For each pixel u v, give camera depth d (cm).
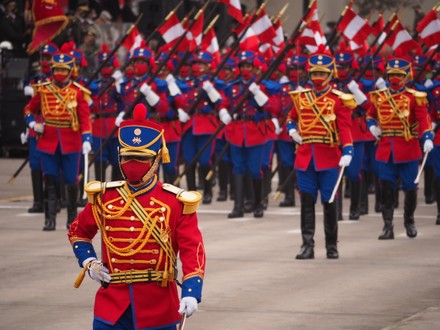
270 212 3659
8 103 5288
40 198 3562
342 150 2598
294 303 2097
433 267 2502
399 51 2966
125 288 1372
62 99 3064
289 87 3859
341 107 2602
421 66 3769
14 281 2327
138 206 1373
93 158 3625
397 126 2964
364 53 3772
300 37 3594
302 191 2633
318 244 2886
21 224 3266
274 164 5316
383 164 2983
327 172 2609
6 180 4538
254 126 3447
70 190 3148
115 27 4894
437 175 3319
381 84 3541
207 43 4006
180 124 3744
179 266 2498
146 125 1363
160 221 1370
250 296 2161
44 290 2231
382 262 2575
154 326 1366
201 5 5119
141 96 3528
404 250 2772
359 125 3431
